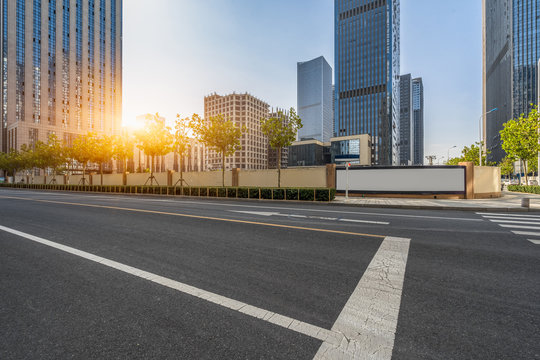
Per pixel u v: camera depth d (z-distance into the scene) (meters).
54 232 6.88
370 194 19.64
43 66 101.06
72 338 2.36
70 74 107.25
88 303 3.01
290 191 17.08
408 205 13.37
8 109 94.38
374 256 4.78
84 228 7.40
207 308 2.88
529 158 24.56
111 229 7.25
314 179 21.80
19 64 96.69
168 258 4.66
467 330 2.46
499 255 4.84
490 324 2.56
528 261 4.51
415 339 2.33
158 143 28.67
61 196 22.27
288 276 3.81
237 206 13.77
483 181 18.81
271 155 146.75
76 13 109.81
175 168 138.50
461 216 10.05
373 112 107.38
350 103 112.62
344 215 10.18
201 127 23.31
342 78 115.06
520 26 99.25
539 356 2.10
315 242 5.80
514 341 2.29
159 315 2.74
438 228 7.45
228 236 6.39
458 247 5.39
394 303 2.99
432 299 3.10
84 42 111.75
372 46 108.94
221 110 133.88
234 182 25.33
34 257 4.74
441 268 4.15
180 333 2.42
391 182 19.16
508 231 7.03
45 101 100.81
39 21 100.81
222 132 23.30
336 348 2.20
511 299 3.10
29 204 14.31
